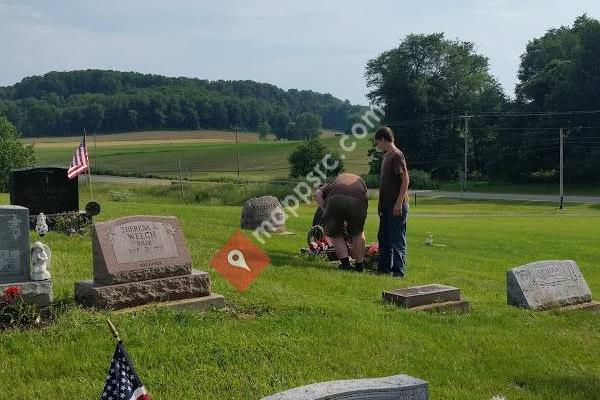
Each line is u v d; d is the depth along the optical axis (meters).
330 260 14.42
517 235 25.77
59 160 88.38
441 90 82.62
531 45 90.56
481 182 82.12
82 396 6.05
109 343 7.29
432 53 81.88
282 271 12.26
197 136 126.81
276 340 7.82
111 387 4.69
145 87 156.88
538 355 8.18
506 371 7.55
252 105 138.88
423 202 57.34
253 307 9.30
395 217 13.19
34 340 7.26
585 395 6.96
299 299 9.88
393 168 13.03
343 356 7.52
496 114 82.81
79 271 10.94
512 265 16.83
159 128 133.38
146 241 9.10
